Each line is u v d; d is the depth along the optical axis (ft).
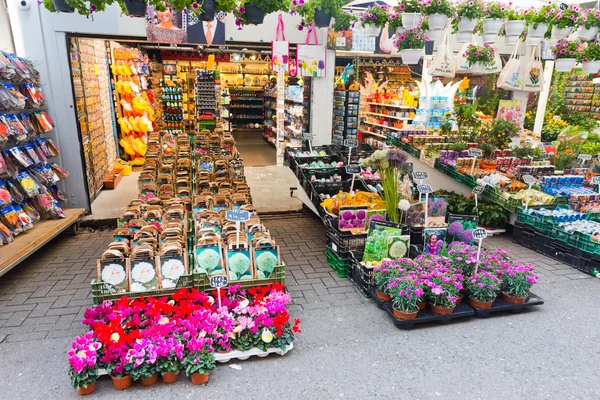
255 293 10.85
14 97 14.57
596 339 10.77
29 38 17.62
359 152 23.12
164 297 10.80
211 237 11.44
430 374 9.33
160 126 38.65
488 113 30.89
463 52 21.75
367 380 9.09
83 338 8.84
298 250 16.63
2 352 9.84
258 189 25.35
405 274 11.41
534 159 22.25
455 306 11.71
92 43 22.82
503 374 9.37
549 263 15.58
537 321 11.60
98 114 23.85
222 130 24.08
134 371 8.50
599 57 17.84
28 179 15.76
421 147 23.70
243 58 52.26
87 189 19.70
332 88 23.16
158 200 14.53
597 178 19.35
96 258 15.56
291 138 34.53
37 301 12.28
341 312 11.85
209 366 8.73
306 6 15.20
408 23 14.82
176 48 37.96
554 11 15.16
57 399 8.37
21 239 14.56
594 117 33.19
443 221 15.31
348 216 14.49
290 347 9.91
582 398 8.65
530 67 22.08
